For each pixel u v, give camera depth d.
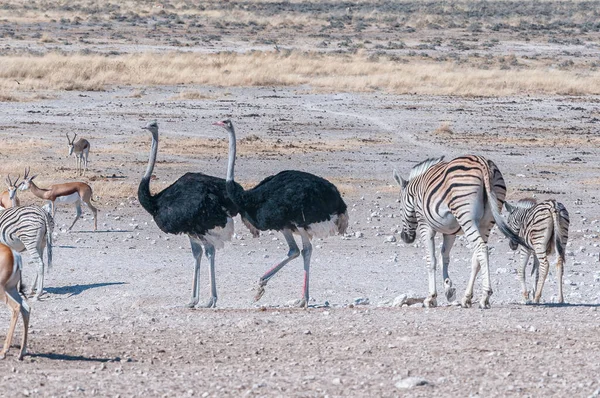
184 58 172.38
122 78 153.75
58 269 51.09
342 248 57.81
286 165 89.50
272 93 146.50
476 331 33.22
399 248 58.06
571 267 53.00
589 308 38.22
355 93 148.12
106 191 75.00
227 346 31.73
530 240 41.53
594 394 24.55
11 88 140.12
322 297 44.53
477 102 142.50
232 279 48.69
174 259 54.16
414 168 41.34
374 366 28.31
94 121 116.00
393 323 34.94
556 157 98.81
